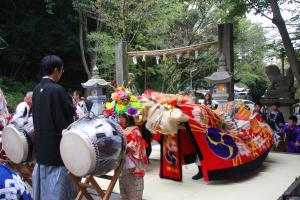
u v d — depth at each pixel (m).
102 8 16.39
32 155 3.92
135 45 17.50
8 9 17.97
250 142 5.25
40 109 3.37
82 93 20.45
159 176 5.15
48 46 18.41
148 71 18.45
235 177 5.09
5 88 16.20
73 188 3.56
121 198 3.99
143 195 4.34
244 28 19.77
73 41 18.78
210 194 4.35
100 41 17.14
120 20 16.36
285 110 10.29
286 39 8.15
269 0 8.19
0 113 5.09
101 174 3.25
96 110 8.80
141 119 4.49
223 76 6.96
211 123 4.88
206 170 4.63
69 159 3.17
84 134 3.07
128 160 3.75
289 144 7.25
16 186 1.56
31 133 3.88
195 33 17.56
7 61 18.50
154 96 4.76
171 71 18.33
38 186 3.50
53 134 3.33
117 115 3.89
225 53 7.31
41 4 18.50
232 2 9.15
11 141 3.95
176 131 4.49
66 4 19.02
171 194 4.38
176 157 4.93
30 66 19.20
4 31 17.31
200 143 4.65
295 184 4.37
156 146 7.71
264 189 4.52
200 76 20.12
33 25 17.33
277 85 10.72
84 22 18.92
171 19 17.09
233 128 5.23
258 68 22.06
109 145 3.15
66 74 20.38
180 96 4.92
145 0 15.70
